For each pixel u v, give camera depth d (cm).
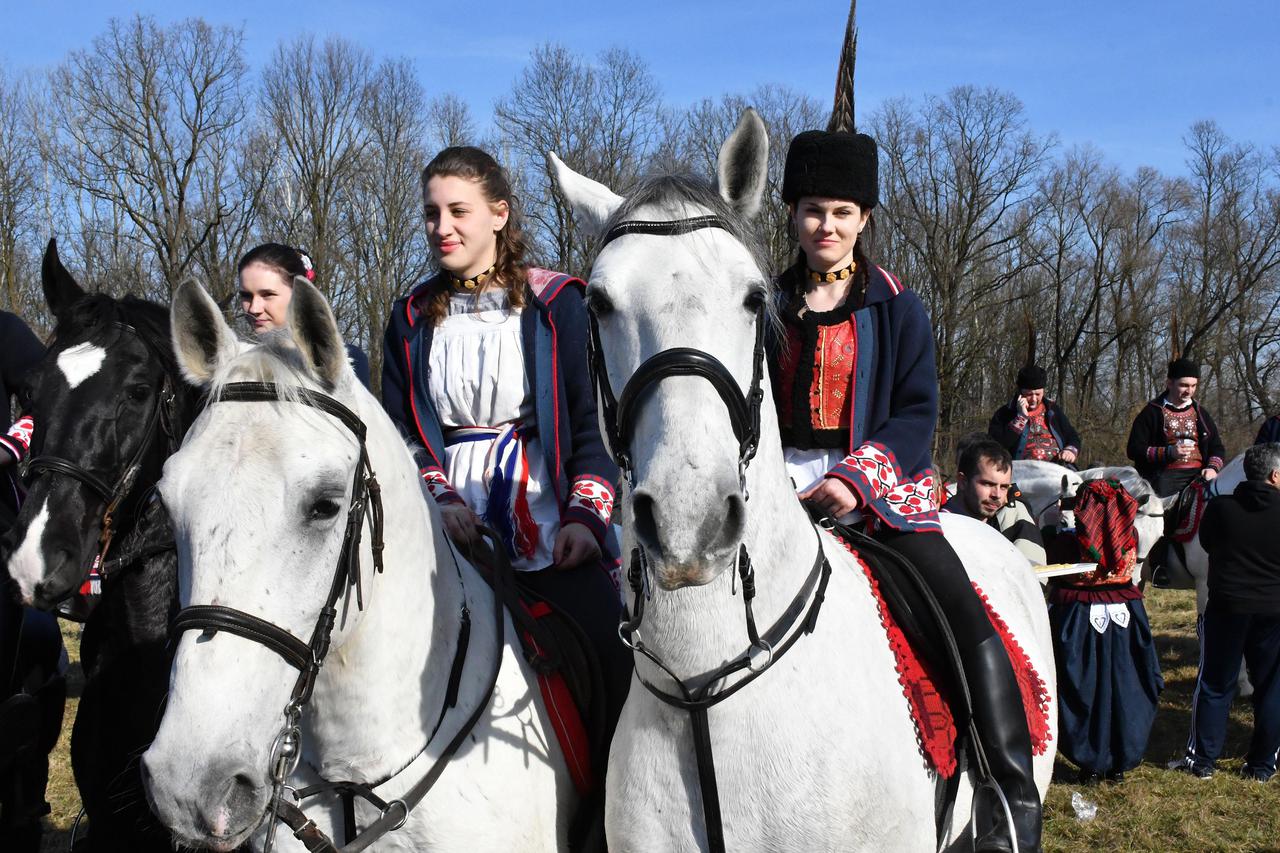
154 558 269
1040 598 334
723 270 183
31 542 257
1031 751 240
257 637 171
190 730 163
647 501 167
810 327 254
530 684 238
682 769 196
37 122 2198
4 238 2105
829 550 228
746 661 190
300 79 2333
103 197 2192
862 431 251
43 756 366
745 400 180
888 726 205
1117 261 3134
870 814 195
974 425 2491
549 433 267
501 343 269
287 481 176
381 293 2312
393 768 208
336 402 192
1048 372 3262
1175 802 533
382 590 205
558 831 231
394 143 2391
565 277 277
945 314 2784
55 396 267
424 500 224
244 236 2284
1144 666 561
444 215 267
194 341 195
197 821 161
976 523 348
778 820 190
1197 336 3089
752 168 203
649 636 195
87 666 287
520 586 262
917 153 2884
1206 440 889
